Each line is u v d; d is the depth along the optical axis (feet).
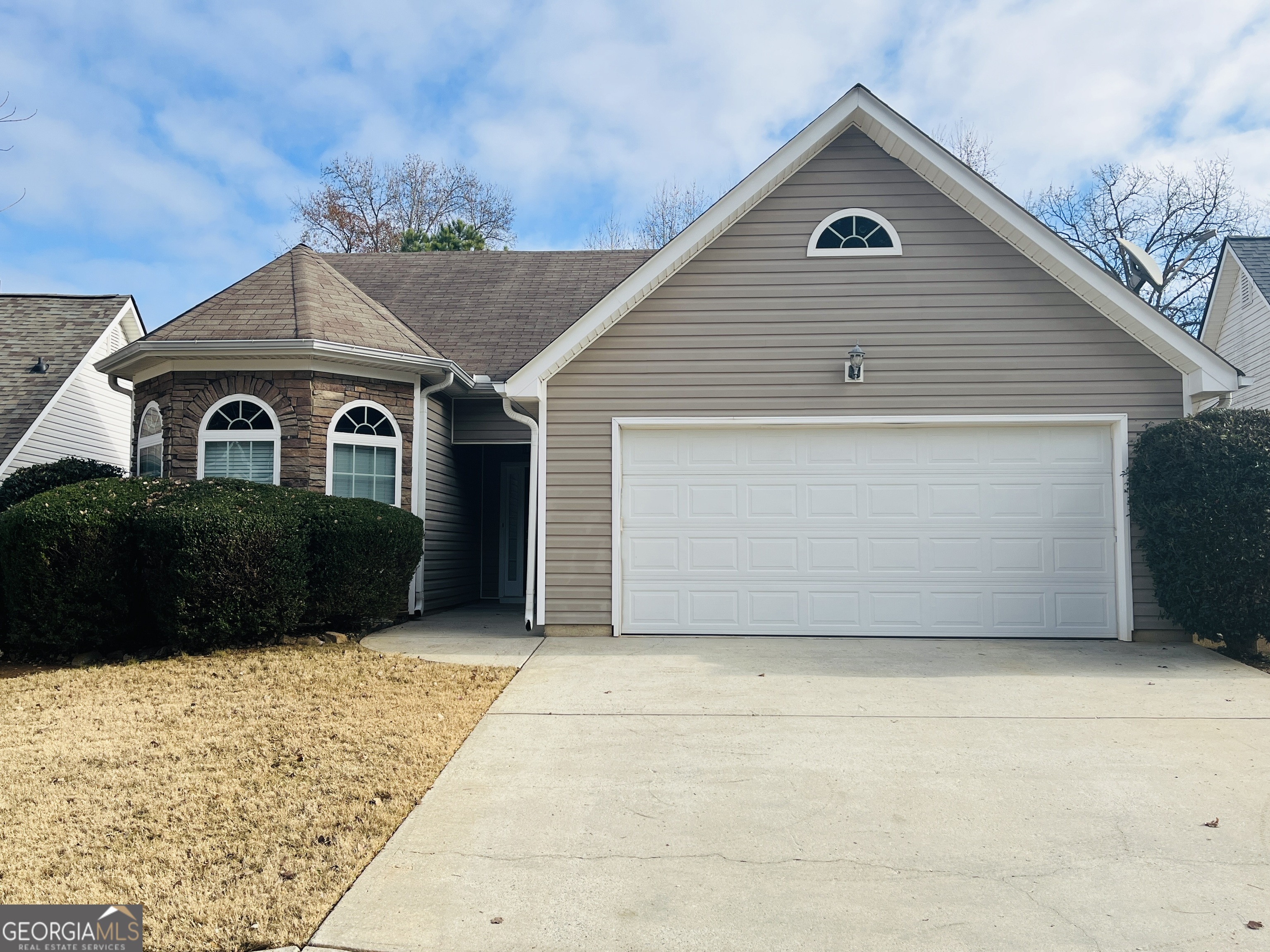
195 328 32.71
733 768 16.47
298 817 13.96
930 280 29.89
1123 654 26.58
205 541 25.04
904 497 29.81
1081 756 17.03
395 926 10.78
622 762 16.83
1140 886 11.85
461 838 13.42
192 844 12.95
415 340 36.65
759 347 30.09
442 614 37.27
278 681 22.59
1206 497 25.58
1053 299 29.50
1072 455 29.55
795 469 30.07
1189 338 27.89
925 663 25.23
